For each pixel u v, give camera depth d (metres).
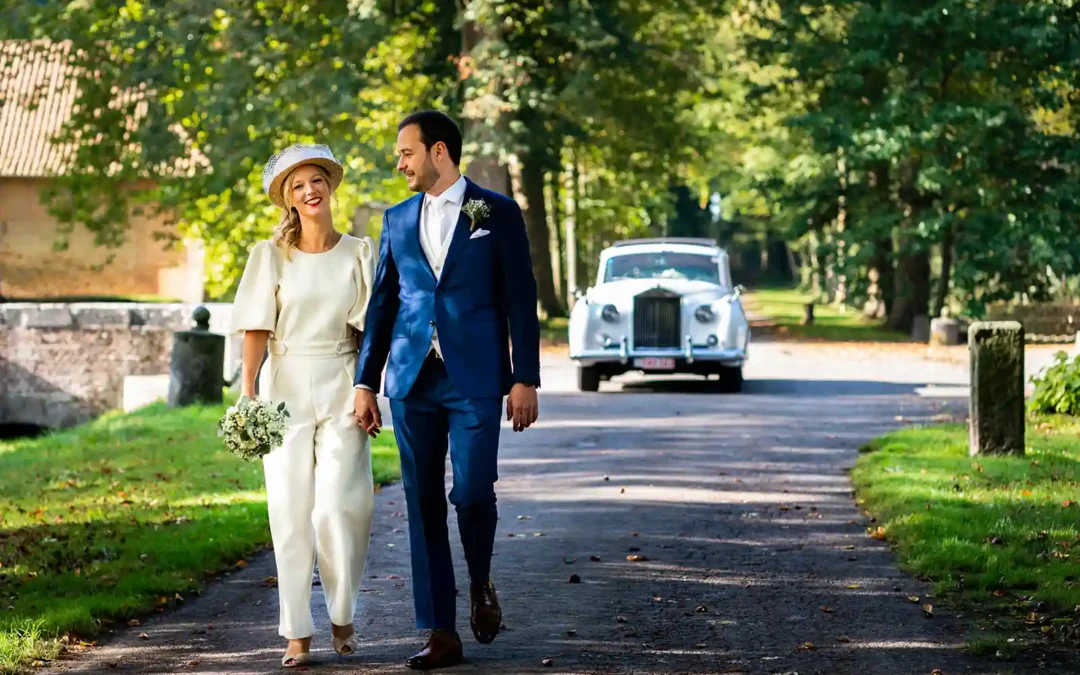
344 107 30.36
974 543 8.54
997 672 5.92
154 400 22.48
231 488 11.55
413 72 37.44
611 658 6.16
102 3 32.22
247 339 6.14
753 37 38.12
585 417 16.94
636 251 21.23
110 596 7.26
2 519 10.36
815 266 43.03
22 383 30.34
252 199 35.88
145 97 32.09
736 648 6.34
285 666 6.05
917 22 34.53
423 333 6.00
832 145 35.62
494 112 33.16
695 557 8.49
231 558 8.55
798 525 9.61
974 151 35.66
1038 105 37.69
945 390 20.95
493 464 6.00
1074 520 9.21
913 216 37.44
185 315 30.27
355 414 6.11
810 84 38.47
